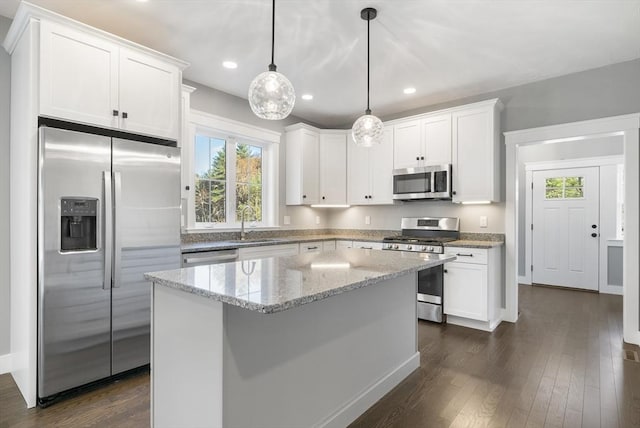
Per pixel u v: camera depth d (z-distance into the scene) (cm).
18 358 235
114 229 236
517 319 390
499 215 391
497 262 376
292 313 167
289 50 303
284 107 192
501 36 279
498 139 382
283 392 163
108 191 233
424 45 293
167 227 265
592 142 539
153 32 276
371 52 306
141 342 252
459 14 248
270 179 463
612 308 436
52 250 213
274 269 185
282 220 472
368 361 218
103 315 233
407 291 259
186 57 318
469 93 404
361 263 206
